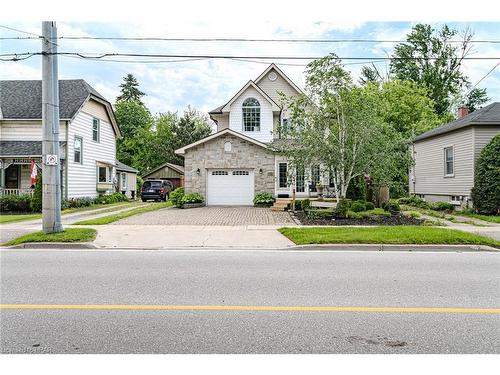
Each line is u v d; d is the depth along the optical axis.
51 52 11.38
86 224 14.48
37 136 24.19
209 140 22.86
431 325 4.58
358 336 4.26
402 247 10.09
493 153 17.70
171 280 6.68
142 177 47.34
